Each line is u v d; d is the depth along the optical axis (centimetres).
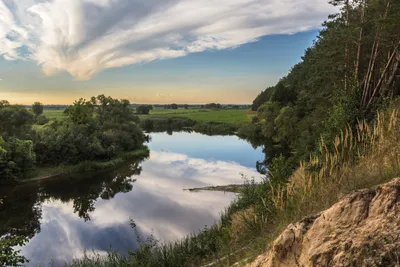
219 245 1205
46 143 4338
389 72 1914
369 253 388
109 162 4584
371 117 1527
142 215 2409
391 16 1639
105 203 2861
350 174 855
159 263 1196
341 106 1630
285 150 5078
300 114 5009
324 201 789
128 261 1270
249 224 1127
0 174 3456
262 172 3678
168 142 7269
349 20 2138
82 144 4541
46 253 1908
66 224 2402
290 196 1042
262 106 6788
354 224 447
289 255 523
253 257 758
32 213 2727
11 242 1020
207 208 2417
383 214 425
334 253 425
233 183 3180
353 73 1950
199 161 4706
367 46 2111
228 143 6838
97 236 2102
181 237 1884
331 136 1438
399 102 1460
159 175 3853
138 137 6153
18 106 4528
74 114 5416
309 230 507
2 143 3566
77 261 1478
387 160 814
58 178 3891
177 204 2589
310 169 1132
